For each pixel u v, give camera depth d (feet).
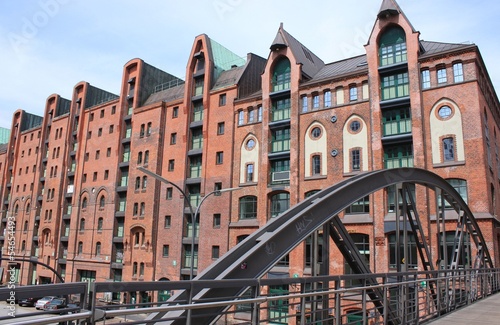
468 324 36.19
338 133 97.25
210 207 117.70
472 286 57.11
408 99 87.81
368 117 93.50
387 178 43.96
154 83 159.22
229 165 116.67
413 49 88.84
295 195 100.63
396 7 92.63
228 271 22.49
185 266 120.78
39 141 199.00
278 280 22.13
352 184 37.86
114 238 142.51
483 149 78.07
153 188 132.87
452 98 83.05
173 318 17.53
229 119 120.26
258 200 107.76
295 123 104.17
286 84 111.04
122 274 135.54
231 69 133.69
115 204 146.41
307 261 95.09
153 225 129.80
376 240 86.38
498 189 95.40
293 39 118.83
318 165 99.66
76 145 175.01
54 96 198.59
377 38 95.04
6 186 213.87
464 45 83.56
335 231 36.60
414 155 84.53
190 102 132.16
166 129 137.39
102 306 14.24
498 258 81.61
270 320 21.26
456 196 61.31
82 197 161.79
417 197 82.12
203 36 133.49
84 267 150.82
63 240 165.58
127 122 154.61
